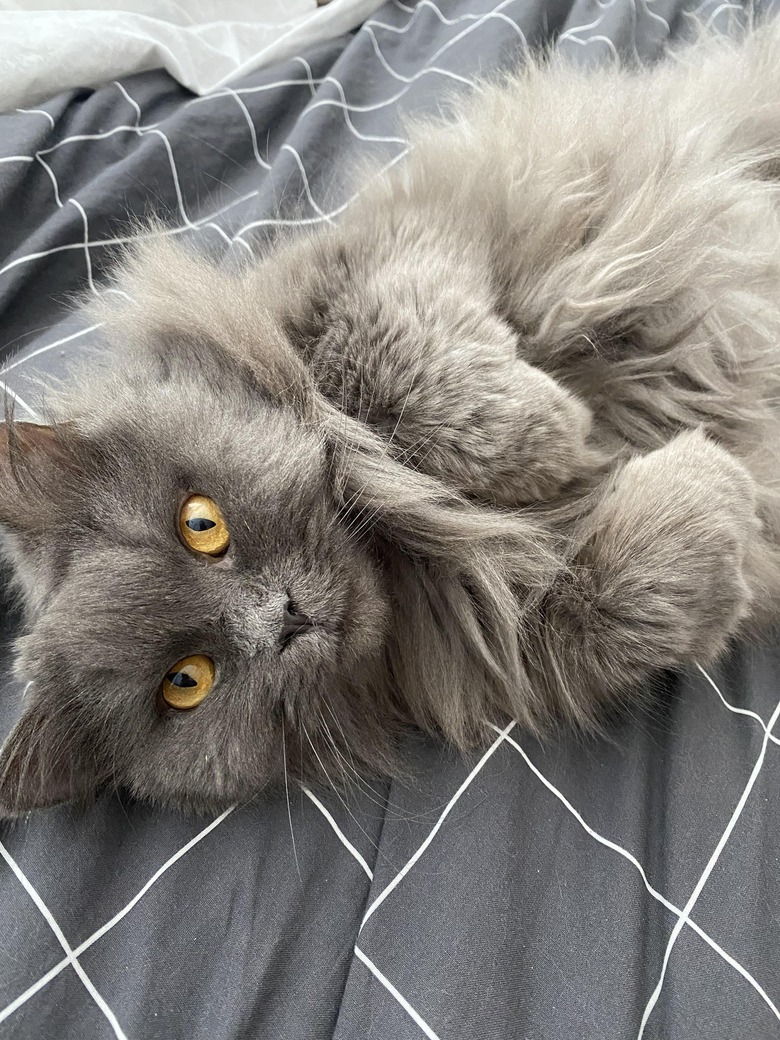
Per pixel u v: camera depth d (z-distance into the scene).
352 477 0.22
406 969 0.20
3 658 0.26
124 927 0.21
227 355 0.22
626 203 0.25
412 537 0.23
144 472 0.21
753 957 0.21
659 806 0.23
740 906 0.21
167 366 0.24
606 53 0.35
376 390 0.22
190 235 0.34
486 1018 0.20
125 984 0.20
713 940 0.21
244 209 0.35
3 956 0.20
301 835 0.23
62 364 0.29
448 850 0.22
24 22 0.36
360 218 0.26
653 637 0.22
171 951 0.21
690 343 0.26
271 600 0.20
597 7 0.38
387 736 0.24
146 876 0.22
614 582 0.22
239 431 0.21
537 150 0.26
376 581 0.23
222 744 0.22
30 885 0.21
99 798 0.23
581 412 0.23
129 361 0.24
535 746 0.24
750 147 0.29
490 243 0.25
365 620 0.22
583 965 0.21
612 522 0.23
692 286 0.25
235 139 0.37
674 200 0.25
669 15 0.39
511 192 0.25
